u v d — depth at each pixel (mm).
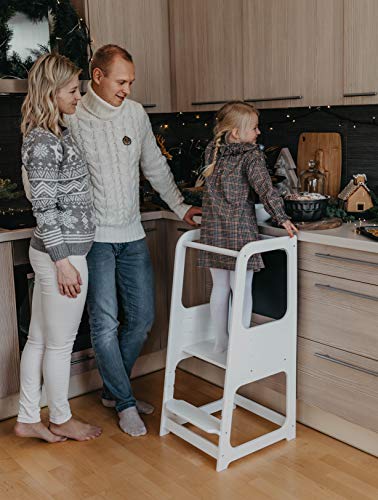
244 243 2637
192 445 2764
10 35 3000
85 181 2566
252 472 2539
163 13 3430
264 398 3033
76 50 3109
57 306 2588
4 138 3396
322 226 2643
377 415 2496
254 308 2941
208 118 3689
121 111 2750
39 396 2781
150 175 3004
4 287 2873
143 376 3486
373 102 2619
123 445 2777
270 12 2936
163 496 2400
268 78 3006
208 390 3283
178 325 2814
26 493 2443
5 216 3145
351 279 2490
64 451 2740
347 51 2670
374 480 2457
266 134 3484
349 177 3133
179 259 2781
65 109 2498
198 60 3334
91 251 2795
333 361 2615
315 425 2834
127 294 2961
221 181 2635
